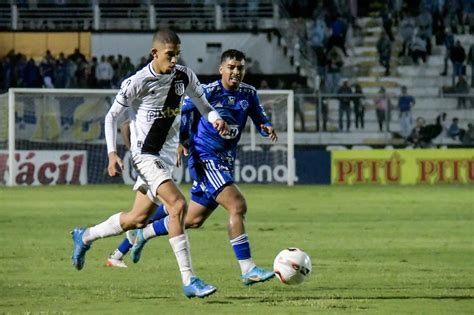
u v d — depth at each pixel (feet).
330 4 217.36
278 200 133.08
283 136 170.91
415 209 118.52
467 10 220.43
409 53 219.00
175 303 47.37
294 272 48.37
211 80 219.61
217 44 221.46
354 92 203.72
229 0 224.53
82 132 167.02
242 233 51.55
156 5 224.12
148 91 48.93
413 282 56.18
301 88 211.20
